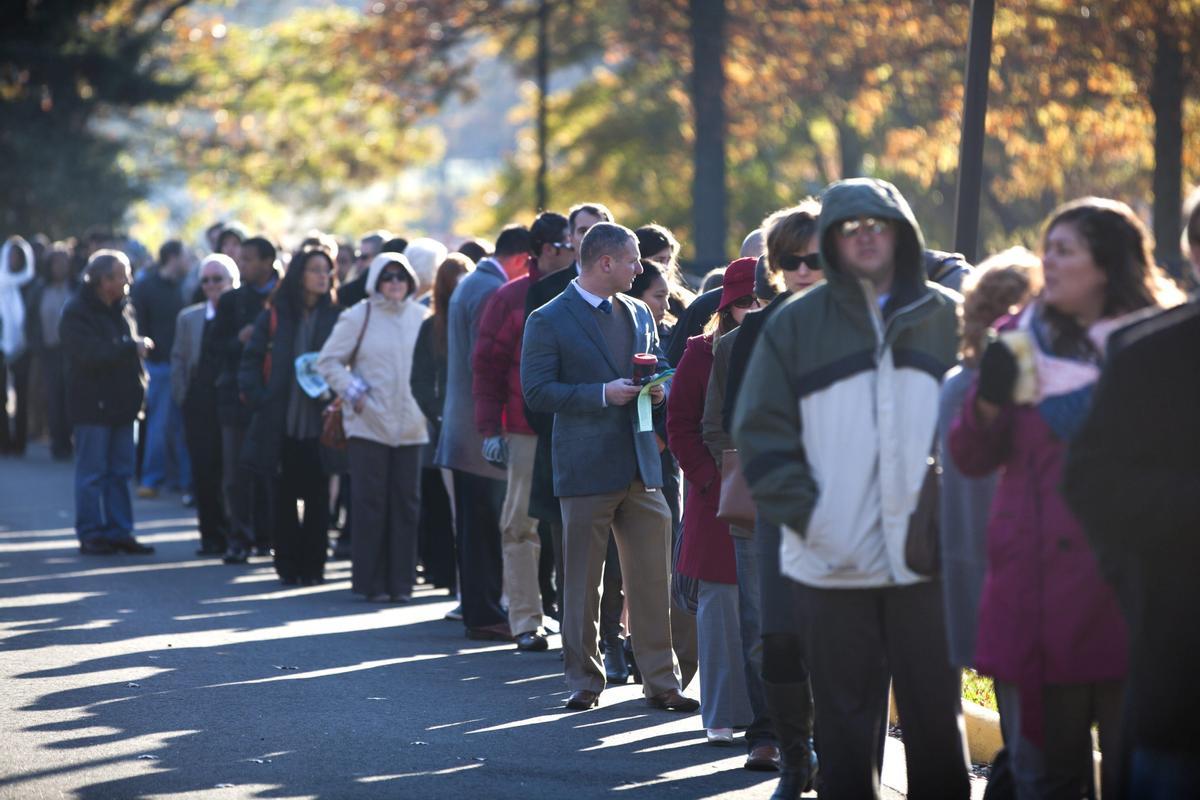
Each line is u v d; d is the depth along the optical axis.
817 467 12.92
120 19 107.25
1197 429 9.96
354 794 16.03
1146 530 9.95
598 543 20.23
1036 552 11.68
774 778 16.95
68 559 34.19
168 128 125.06
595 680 20.47
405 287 29.30
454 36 93.62
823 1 78.12
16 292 56.06
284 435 30.75
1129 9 67.94
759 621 17.30
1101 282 11.66
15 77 97.25
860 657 13.16
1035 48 72.19
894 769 17.47
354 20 111.12
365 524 29.45
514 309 24.19
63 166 94.88
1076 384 11.57
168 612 27.66
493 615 25.61
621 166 109.81
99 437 34.88
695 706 20.41
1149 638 10.04
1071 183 93.75
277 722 19.27
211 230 44.84
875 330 12.86
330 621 27.14
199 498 34.94
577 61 102.69
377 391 29.17
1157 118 70.06
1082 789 12.02
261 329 30.91
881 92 81.81
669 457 22.09
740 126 88.00
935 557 12.75
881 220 12.85
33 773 16.64
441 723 19.42
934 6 75.69
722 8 80.19
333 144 125.75
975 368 12.35
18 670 22.30
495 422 24.19
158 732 18.62
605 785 16.58
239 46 122.56
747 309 17.81
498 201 117.50
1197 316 10.00
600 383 19.95
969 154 25.84
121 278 34.81
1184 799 9.91
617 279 20.33
